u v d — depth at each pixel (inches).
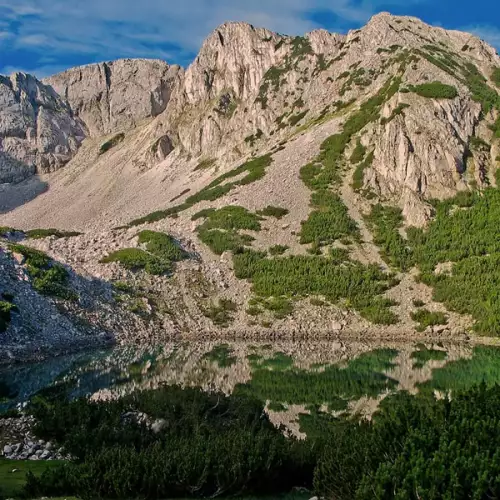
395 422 706.2
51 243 3646.7
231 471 739.4
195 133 6998.0
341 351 2413.9
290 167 4313.5
